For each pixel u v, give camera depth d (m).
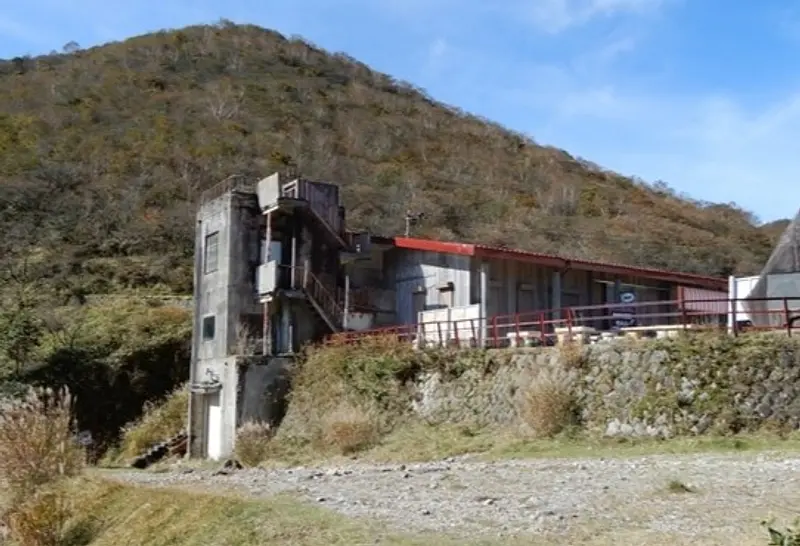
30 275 41.66
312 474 15.29
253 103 80.00
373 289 26.44
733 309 17.17
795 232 18.47
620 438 15.33
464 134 88.00
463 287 24.00
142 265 44.06
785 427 13.84
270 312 25.52
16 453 14.20
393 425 19.86
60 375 31.19
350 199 56.53
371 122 83.12
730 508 9.15
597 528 8.66
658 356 15.63
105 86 78.06
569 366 17.02
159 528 11.38
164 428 28.44
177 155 59.84
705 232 66.38
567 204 67.12
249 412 23.30
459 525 9.18
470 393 18.98
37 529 12.51
